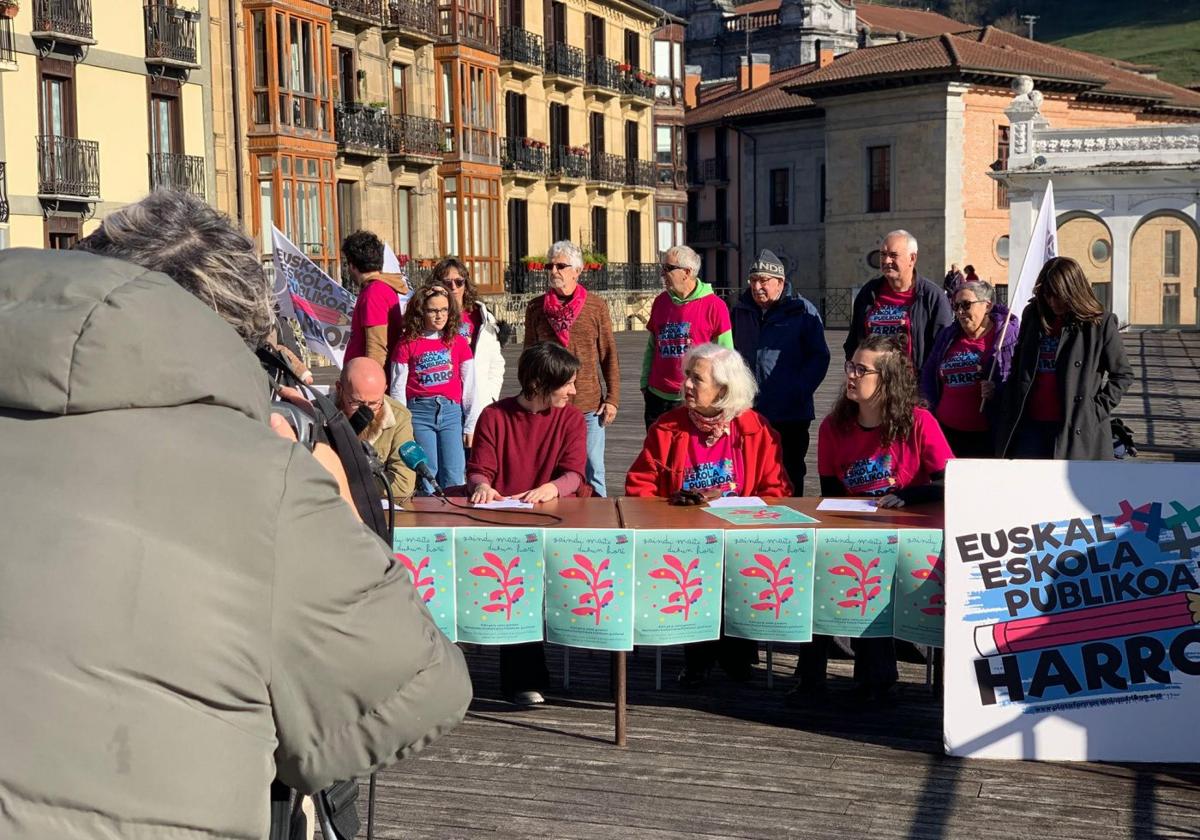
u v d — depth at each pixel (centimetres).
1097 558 457
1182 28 11531
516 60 3916
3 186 2238
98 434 151
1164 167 2955
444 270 713
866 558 469
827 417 558
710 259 5553
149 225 182
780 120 5172
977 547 459
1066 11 12456
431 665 167
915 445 541
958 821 405
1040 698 459
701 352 552
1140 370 2159
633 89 4641
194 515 150
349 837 197
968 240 4475
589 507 518
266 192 2852
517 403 568
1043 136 3067
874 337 544
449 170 3547
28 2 2303
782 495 561
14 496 148
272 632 155
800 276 5197
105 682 142
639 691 548
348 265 728
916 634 471
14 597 143
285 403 201
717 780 442
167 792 142
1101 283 3512
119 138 2520
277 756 163
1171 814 411
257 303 187
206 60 2733
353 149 3119
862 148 4616
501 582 468
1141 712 455
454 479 724
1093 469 457
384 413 549
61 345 149
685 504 523
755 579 470
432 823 406
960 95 4391
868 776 445
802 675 532
